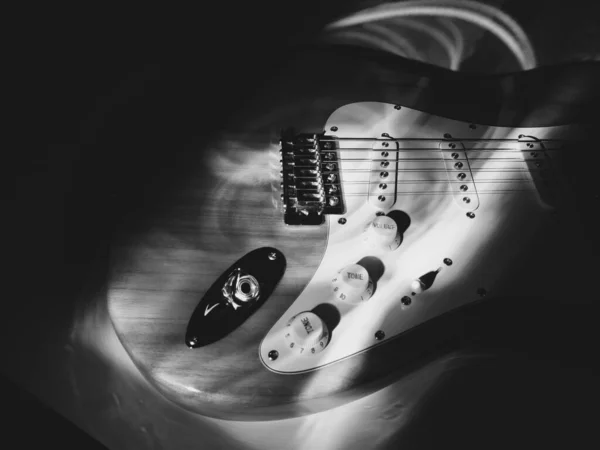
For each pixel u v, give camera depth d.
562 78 0.38
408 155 0.33
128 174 0.29
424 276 0.29
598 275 0.30
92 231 0.28
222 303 0.25
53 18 0.36
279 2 0.41
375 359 0.26
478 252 0.30
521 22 0.40
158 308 0.25
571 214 0.32
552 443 0.24
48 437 0.20
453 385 0.26
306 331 0.25
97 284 0.26
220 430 0.24
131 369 0.24
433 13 0.40
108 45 0.37
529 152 0.34
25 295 0.26
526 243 0.31
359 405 0.25
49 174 0.30
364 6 0.40
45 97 0.33
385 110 0.35
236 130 0.32
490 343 0.27
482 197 0.32
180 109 0.33
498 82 0.37
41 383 0.23
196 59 0.37
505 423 0.25
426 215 0.31
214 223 0.28
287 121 0.33
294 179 0.30
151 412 0.24
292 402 0.24
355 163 0.32
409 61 0.38
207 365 0.24
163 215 0.28
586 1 0.38
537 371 0.27
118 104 0.34
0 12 0.35
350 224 0.30
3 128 0.31
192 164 0.30
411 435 0.24
